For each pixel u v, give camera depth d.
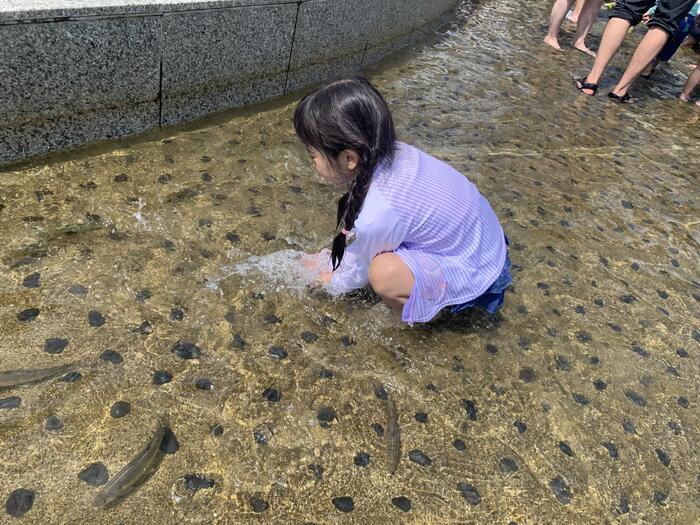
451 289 2.21
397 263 2.13
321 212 2.94
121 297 2.24
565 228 3.27
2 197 2.55
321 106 1.95
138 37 2.86
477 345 2.39
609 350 2.49
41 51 2.54
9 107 2.57
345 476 1.80
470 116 4.42
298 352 2.19
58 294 2.19
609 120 4.87
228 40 3.35
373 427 1.97
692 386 2.41
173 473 1.71
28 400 1.82
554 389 2.26
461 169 3.68
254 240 2.66
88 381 1.91
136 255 2.44
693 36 6.90
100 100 2.90
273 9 3.51
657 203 3.72
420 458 1.91
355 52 4.62
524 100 4.91
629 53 6.62
